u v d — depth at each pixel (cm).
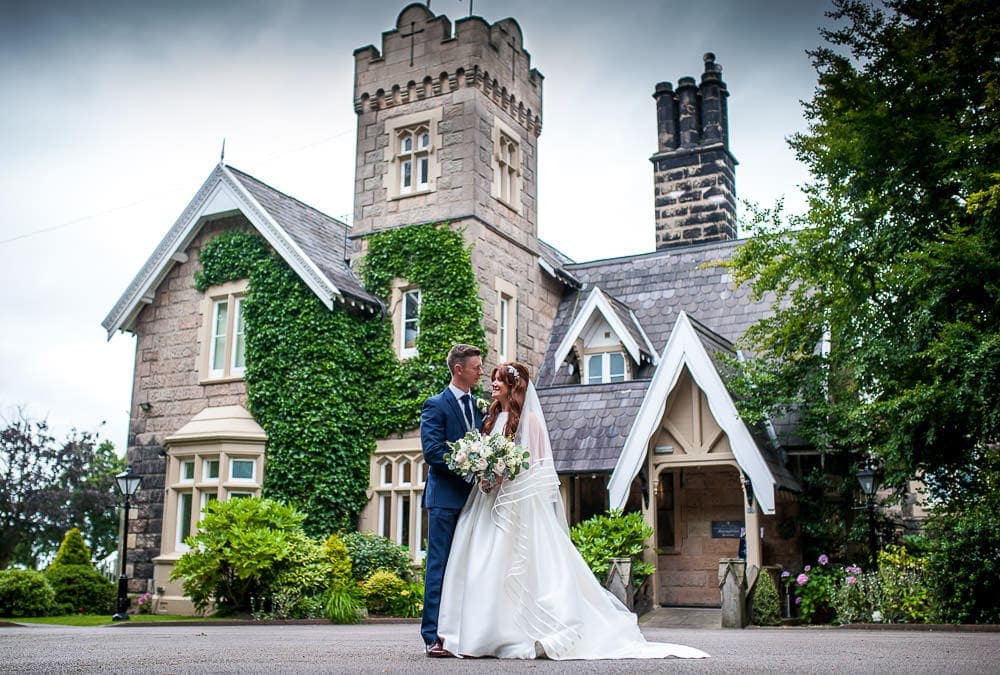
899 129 1271
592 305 1925
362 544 1703
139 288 2078
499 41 2050
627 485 1571
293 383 1853
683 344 1588
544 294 2141
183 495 1958
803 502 1617
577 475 1700
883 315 1410
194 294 2053
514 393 599
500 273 1972
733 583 1346
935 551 1330
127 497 1662
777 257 1656
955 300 1242
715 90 2381
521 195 2102
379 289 1953
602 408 1752
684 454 1597
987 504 1322
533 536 565
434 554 570
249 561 1464
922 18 1292
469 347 613
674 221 2345
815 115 1380
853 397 1537
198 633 980
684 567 1756
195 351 2023
